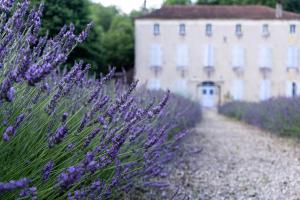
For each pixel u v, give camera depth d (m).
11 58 2.16
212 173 5.14
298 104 9.48
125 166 2.81
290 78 35.22
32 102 2.15
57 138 1.76
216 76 35.38
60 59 1.62
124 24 43.22
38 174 2.09
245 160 6.36
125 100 2.28
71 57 8.38
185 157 5.83
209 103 35.47
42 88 2.10
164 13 35.47
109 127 2.34
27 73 1.48
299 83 35.22
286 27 35.12
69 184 1.57
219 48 35.34
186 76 35.25
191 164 5.55
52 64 1.61
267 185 4.65
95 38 13.48
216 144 8.31
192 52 35.31
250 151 7.46
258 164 6.04
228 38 35.28
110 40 39.41
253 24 35.22
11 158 2.03
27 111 2.12
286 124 9.90
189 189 4.18
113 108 2.20
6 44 1.97
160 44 35.09
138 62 35.09
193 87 35.38
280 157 6.80
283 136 10.31
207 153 6.80
